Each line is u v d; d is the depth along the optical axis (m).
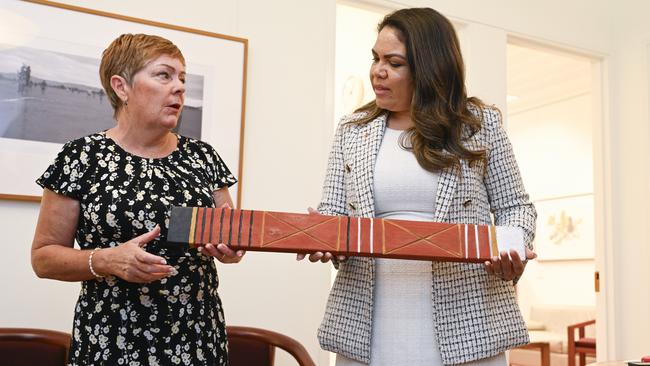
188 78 2.93
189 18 3.01
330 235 1.43
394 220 1.46
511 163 1.63
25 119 2.60
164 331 1.46
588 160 7.55
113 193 1.47
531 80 7.13
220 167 1.69
